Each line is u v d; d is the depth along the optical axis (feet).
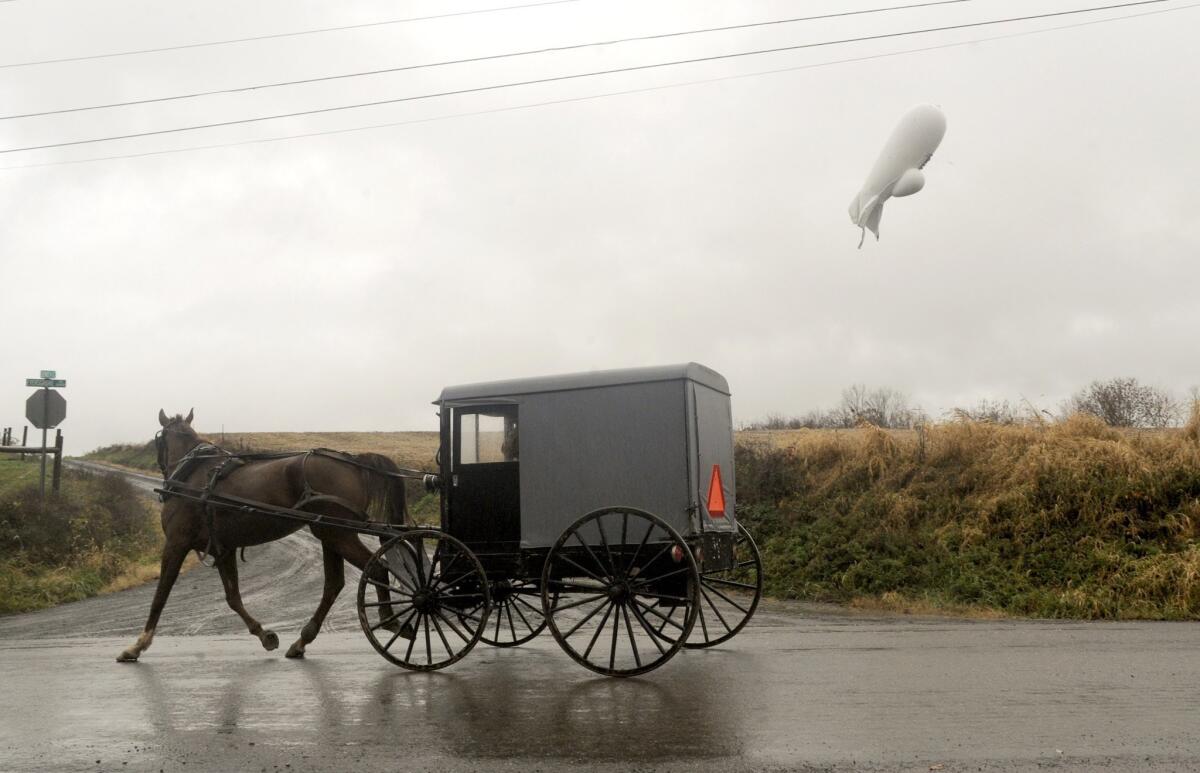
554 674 25.21
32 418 77.82
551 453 27.50
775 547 56.39
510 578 27.96
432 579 27.22
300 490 29.89
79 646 34.40
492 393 28.35
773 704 19.94
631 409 26.99
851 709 19.24
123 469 199.21
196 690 23.39
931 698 20.13
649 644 31.17
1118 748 15.79
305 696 22.34
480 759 16.20
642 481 26.68
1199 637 29.37
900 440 62.18
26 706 21.61
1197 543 42.09
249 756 16.78
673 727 18.13
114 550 74.02
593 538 26.73
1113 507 46.42
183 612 47.60
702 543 26.81
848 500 58.80
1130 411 74.59
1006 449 55.93
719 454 29.37
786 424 100.42
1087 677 22.29
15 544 66.39
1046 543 46.34
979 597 43.70
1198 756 15.28
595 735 17.70
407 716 19.81
